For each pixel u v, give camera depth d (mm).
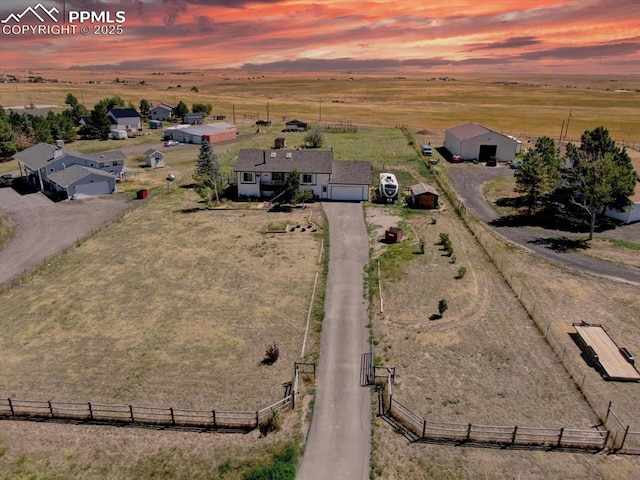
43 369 28891
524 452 22438
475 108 167125
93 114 108562
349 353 29984
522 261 42938
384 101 196625
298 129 115688
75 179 63125
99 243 48156
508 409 25141
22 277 40344
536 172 54875
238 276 40500
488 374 27875
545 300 36062
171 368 28797
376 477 21125
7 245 48469
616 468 21500
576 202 50656
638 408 25125
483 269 41312
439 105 178125
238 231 50844
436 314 34219
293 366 28828
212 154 64875
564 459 22016
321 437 23391
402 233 49594
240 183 61875
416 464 21797
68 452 22875
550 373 28000
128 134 115000
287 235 49500
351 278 39969
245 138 107875
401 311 34688
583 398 25938
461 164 81312
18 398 26406
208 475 21438
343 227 51812
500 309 34875
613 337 31375
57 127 102812
